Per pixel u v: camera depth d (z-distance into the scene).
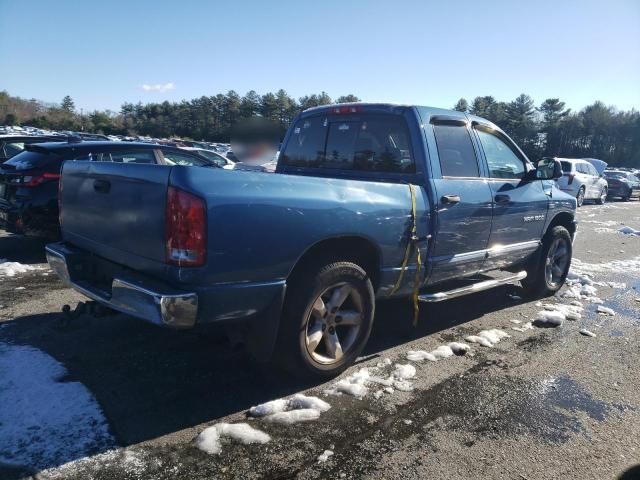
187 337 4.21
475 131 4.85
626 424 3.25
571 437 3.06
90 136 26.62
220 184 2.87
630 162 77.94
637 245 11.11
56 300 5.09
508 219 5.07
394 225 3.81
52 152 6.92
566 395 3.60
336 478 2.55
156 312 2.75
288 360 3.40
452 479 2.60
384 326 4.88
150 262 2.97
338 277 3.49
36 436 2.73
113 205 3.23
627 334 4.98
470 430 3.07
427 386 3.62
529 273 5.94
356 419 3.12
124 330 4.32
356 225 3.51
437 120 4.44
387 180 4.41
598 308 5.73
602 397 3.60
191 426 2.94
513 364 4.11
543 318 5.24
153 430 2.88
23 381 3.31
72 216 3.75
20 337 4.09
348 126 4.75
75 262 3.60
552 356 4.32
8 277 5.93
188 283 2.81
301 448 2.79
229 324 3.17
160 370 3.62
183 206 2.75
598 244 11.02
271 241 3.04
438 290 5.06
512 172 5.29
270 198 3.04
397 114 4.38
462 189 4.44
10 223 6.84
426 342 4.51
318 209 3.28
